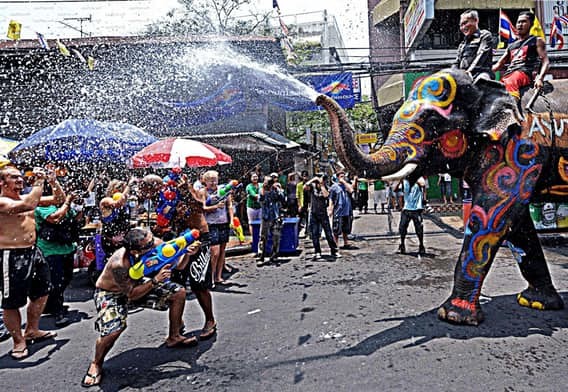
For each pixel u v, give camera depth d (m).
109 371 3.75
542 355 3.63
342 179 9.38
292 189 11.41
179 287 4.13
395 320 4.60
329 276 6.83
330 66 12.37
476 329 4.23
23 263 4.20
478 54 4.34
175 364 3.82
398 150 4.11
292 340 4.21
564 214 9.03
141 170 10.21
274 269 7.52
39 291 4.57
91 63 10.84
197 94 12.46
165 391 3.37
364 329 4.39
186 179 4.52
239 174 12.08
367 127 23.41
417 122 4.18
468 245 4.37
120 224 5.42
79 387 3.50
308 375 3.47
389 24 20.62
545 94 4.62
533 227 4.77
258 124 12.52
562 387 3.12
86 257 6.80
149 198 4.75
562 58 12.47
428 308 4.95
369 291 5.84
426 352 3.77
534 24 4.53
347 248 9.30
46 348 4.38
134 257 3.66
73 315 5.48
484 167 4.30
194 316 5.10
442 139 4.26
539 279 4.82
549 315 4.56
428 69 12.62
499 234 4.26
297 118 19.48
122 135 7.44
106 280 3.69
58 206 5.38
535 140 4.27
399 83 16.12
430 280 6.30
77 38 12.32
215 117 12.48
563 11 14.26
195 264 4.29
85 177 9.07
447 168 4.41
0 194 4.27
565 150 4.41
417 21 13.80
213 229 6.43
